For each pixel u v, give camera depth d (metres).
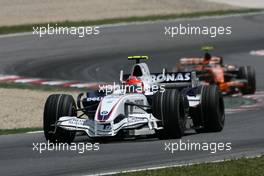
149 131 50.16
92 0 183.75
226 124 60.75
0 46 132.50
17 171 40.62
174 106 50.03
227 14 169.25
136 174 38.22
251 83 90.06
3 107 73.75
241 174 37.97
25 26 147.12
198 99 55.50
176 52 128.25
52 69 114.06
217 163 41.12
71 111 51.12
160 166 41.16
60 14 164.12
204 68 89.44
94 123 48.94
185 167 39.94
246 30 150.25
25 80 104.19
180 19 159.50
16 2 180.62
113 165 41.91
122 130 49.41
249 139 51.00
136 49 130.75
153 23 154.38
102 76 108.06
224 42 138.50
